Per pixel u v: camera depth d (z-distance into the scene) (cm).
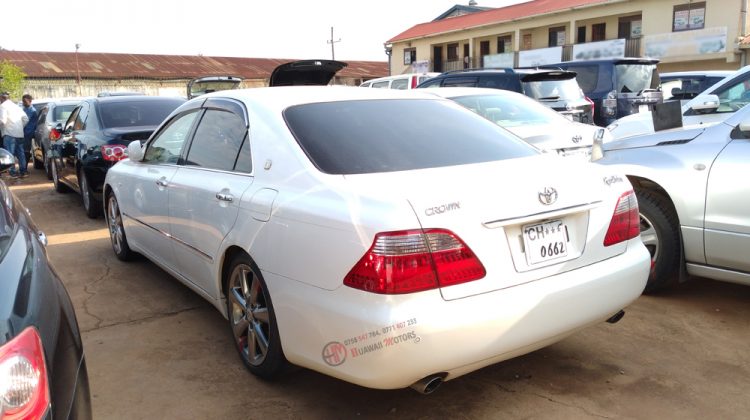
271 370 310
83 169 746
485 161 309
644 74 1140
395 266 233
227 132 365
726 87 568
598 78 1111
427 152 309
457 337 237
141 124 754
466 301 241
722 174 387
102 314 427
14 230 239
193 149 400
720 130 405
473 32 3328
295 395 312
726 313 408
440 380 247
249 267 313
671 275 431
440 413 292
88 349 369
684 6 2498
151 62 4406
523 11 3150
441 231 239
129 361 352
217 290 352
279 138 313
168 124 457
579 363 340
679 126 446
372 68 4991
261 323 318
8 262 207
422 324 232
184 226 387
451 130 341
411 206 241
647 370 331
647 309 418
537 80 927
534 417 287
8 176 1180
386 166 290
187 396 312
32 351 173
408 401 304
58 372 184
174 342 378
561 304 264
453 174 276
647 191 432
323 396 311
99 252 599
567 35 2978
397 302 233
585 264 279
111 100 793
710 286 462
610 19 2844
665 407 294
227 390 318
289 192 286
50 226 732
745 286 460
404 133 324
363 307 239
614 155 456
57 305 207
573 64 1154
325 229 256
